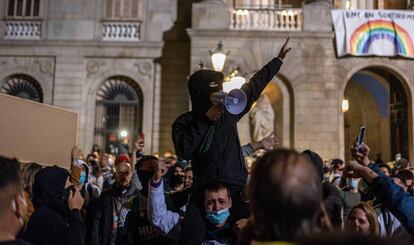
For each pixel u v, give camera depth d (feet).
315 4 79.00
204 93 15.97
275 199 8.00
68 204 16.89
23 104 19.12
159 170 16.97
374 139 94.12
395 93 82.58
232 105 15.23
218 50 51.80
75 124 21.59
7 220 10.61
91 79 86.02
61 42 86.12
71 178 18.15
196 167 16.20
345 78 78.02
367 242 6.07
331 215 17.22
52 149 20.35
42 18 87.10
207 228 15.72
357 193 28.12
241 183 15.78
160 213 16.89
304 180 8.05
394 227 21.12
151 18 86.89
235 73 62.39
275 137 19.53
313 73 77.92
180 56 85.71
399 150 81.97
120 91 86.94
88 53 86.28
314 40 78.54
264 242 8.20
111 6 87.56
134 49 86.17
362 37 77.77
